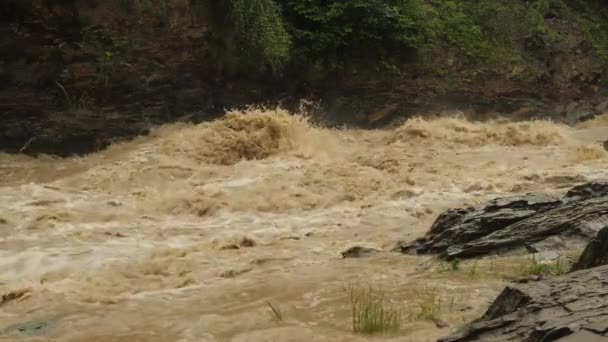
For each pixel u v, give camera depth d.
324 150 15.68
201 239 9.32
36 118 14.74
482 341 3.77
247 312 5.59
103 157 14.70
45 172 13.64
